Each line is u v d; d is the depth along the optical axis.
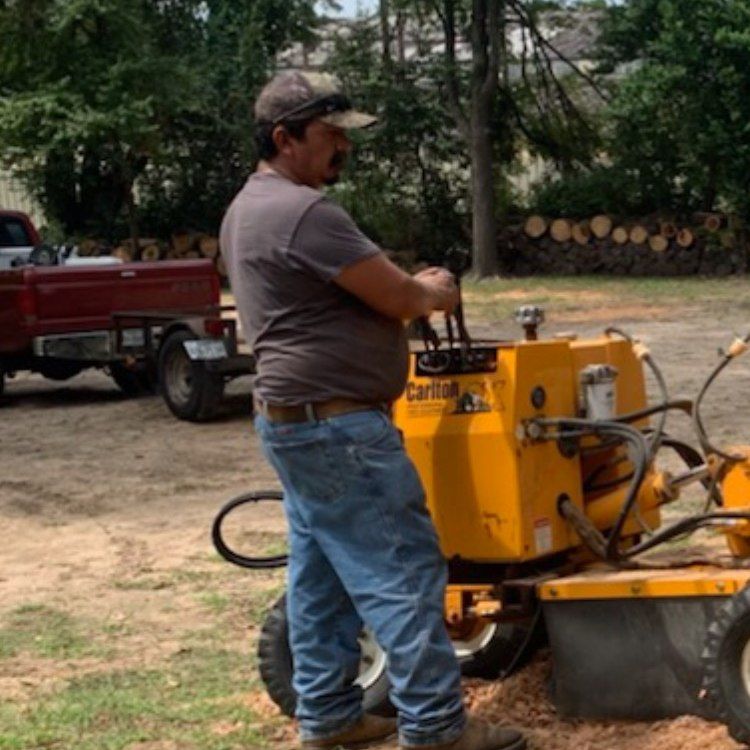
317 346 5.47
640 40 38.91
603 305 29.50
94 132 36.50
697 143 35.94
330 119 5.59
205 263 18.84
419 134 41.12
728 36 34.44
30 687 7.46
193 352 16.17
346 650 6.02
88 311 18.03
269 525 11.15
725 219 36.75
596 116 40.34
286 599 6.49
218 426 16.22
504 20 39.78
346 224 5.47
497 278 38.12
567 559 6.54
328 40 42.09
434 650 5.54
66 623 8.71
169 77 37.59
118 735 6.62
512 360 6.13
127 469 13.86
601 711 6.16
